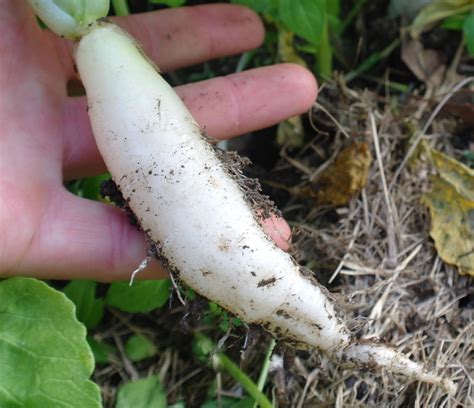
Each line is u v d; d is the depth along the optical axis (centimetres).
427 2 26
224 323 21
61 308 17
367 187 24
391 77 27
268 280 17
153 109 17
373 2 28
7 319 17
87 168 21
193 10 23
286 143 25
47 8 17
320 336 18
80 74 17
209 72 27
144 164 17
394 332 22
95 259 18
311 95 22
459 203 23
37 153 19
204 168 17
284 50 26
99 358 21
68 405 17
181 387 22
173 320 23
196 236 17
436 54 26
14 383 17
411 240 23
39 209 18
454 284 23
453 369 21
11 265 18
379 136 24
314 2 21
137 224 18
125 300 21
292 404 21
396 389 21
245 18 24
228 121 21
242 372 21
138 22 23
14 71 19
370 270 22
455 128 25
